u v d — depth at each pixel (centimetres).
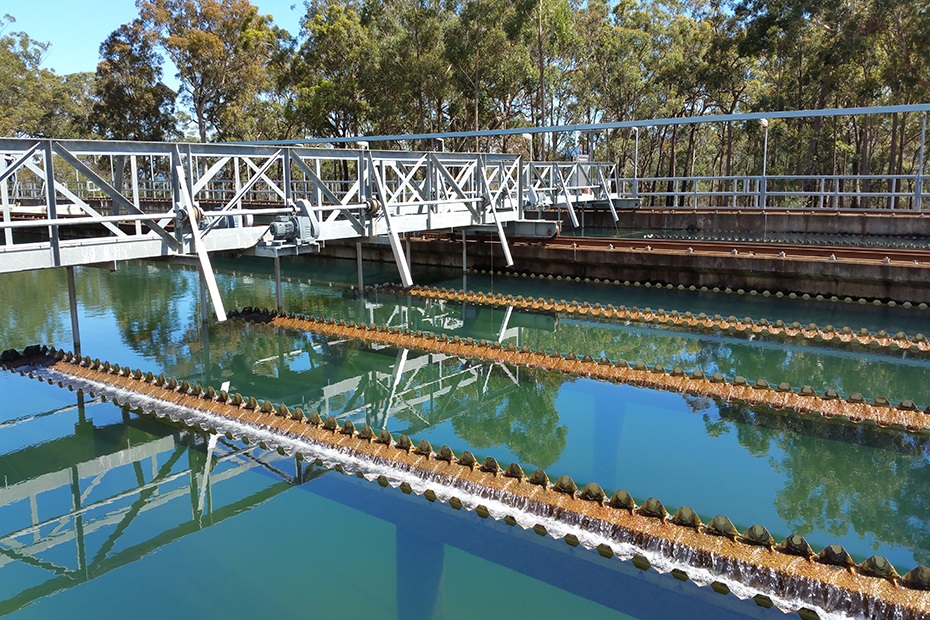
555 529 360
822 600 296
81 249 589
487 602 296
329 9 2606
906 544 366
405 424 551
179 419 536
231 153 710
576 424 539
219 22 2903
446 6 2427
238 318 892
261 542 355
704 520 388
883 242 1309
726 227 1512
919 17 1831
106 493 426
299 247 736
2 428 529
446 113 2859
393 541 352
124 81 2927
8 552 361
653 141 3002
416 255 1284
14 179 1773
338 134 2888
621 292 1020
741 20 2358
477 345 731
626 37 2609
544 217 1748
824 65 2020
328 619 286
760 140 2717
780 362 688
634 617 287
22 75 3556
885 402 531
